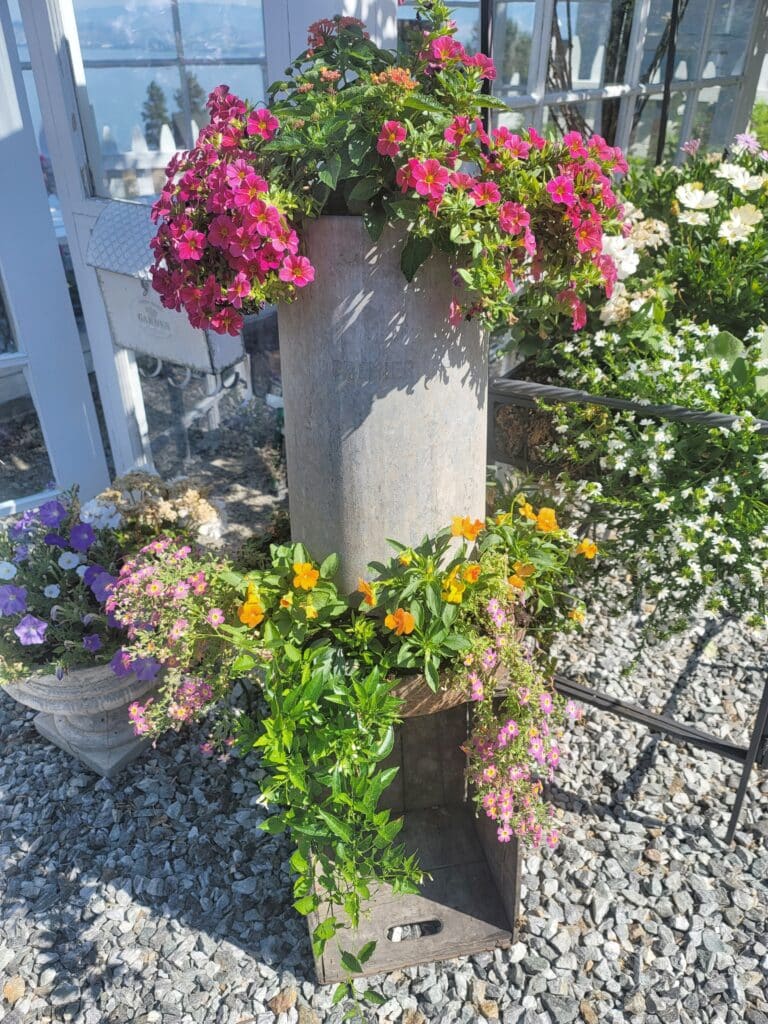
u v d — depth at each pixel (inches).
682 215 105.7
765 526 78.0
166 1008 68.6
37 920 75.6
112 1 97.3
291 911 75.7
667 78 134.6
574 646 106.4
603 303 96.3
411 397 61.1
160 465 124.3
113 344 116.1
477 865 78.2
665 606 85.7
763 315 107.4
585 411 85.1
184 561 73.8
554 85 126.1
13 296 108.3
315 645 65.4
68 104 103.6
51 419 117.6
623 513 85.7
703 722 95.1
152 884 78.4
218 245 53.2
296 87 62.3
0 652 82.7
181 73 99.3
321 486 65.7
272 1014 67.8
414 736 79.2
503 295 56.4
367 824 61.3
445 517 67.3
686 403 85.9
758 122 212.2
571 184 54.2
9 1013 68.5
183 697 69.8
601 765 90.1
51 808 86.8
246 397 115.5
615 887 77.4
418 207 52.7
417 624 63.1
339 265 56.7
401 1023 67.0
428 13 56.8
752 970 70.4
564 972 70.6
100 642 81.5
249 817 84.6
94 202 108.0
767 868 78.9
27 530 88.8
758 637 108.4
